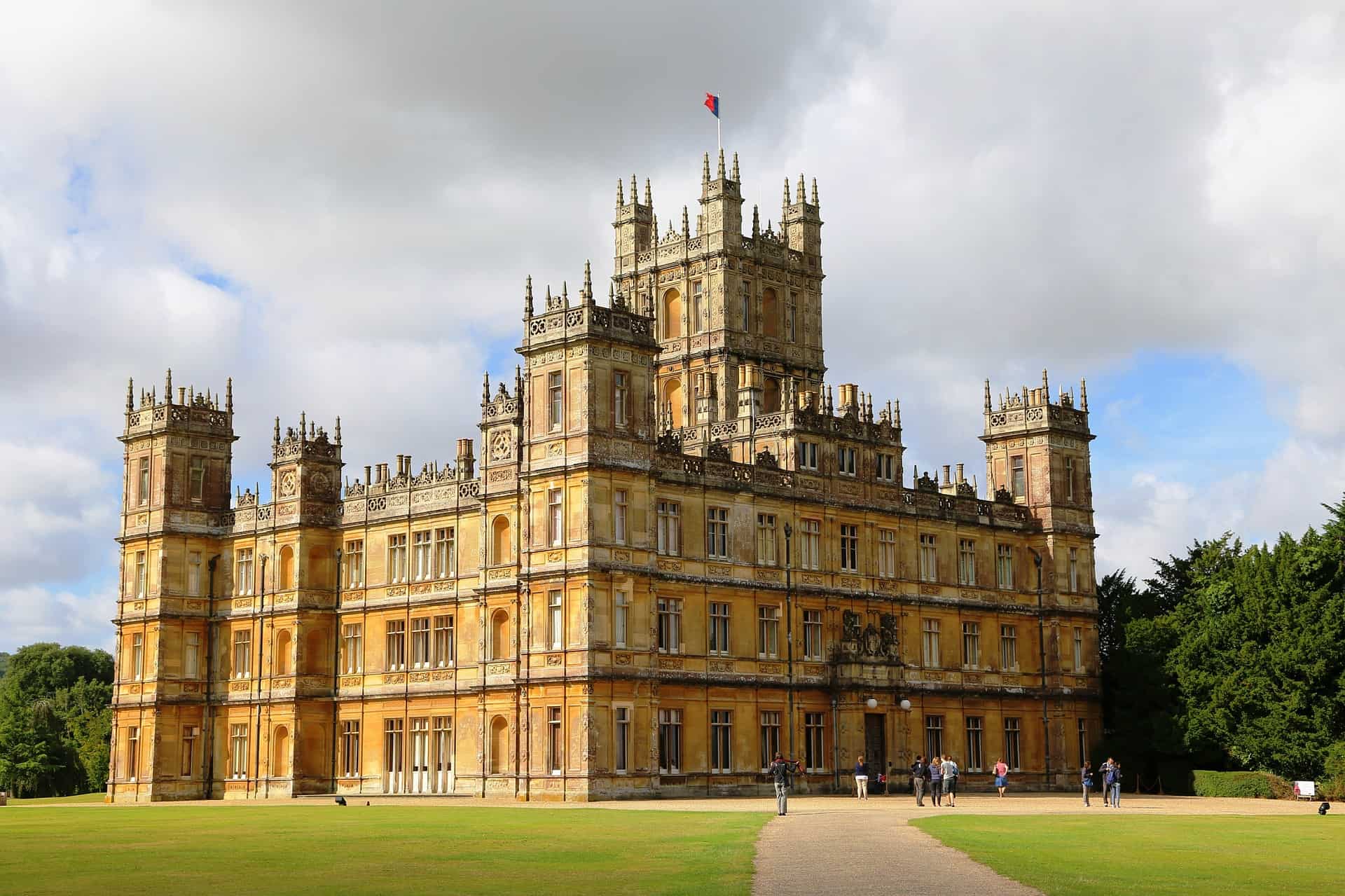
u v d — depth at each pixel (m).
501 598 88.50
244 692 102.00
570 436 81.19
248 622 102.56
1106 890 33.31
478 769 89.69
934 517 99.38
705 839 47.47
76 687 171.12
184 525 104.62
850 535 94.94
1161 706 98.19
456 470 95.31
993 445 109.00
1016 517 105.19
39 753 137.62
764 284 110.56
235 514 105.12
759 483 90.00
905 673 95.38
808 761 90.25
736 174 110.06
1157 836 49.97
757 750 87.25
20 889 33.91
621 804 74.50
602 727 78.88
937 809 69.44
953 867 38.12
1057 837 48.78
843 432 95.56
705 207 109.25
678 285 110.38
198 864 39.88
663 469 84.75
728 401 105.94
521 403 87.00
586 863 39.28
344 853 42.94
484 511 90.12
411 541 96.56
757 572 89.12
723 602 87.12
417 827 55.47
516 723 84.56
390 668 96.44
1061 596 105.19
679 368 109.00
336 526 101.19
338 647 99.38
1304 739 90.25
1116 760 100.12
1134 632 101.00
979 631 101.38
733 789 85.50
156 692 101.62
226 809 78.31
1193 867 38.75
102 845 47.09
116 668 105.25
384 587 97.62
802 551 92.06
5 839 50.16
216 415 107.50
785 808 63.00
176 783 101.81
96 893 33.00
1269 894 32.72
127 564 105.75
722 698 86.06
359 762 97.25
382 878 35.81
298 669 98.50
